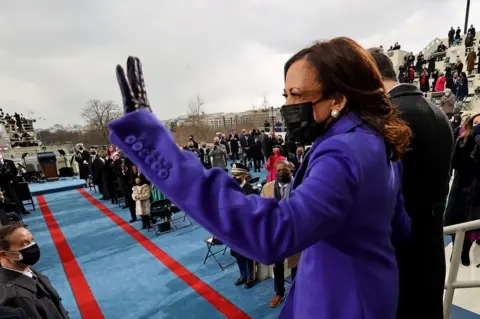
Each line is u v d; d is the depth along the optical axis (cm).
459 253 163
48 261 487
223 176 52
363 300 60
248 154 1194
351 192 51
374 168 55
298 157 731
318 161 54
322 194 48
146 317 322
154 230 604
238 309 323
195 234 566
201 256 467
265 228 45
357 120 61
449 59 1942
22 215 791
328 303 63
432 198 107
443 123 107
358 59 60
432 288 112
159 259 466
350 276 61
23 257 183
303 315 69
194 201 49
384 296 64
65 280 419
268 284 370
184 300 348
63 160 1548
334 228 50
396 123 66
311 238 47
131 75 56
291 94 64
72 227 662
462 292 253
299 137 67
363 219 56
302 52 64
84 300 363
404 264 111
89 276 425
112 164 834
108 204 862
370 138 58
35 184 1236
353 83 59
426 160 102
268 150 1146
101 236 592
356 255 60
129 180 743
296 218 45
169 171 51
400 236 90
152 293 369
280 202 50
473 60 1631
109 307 345
